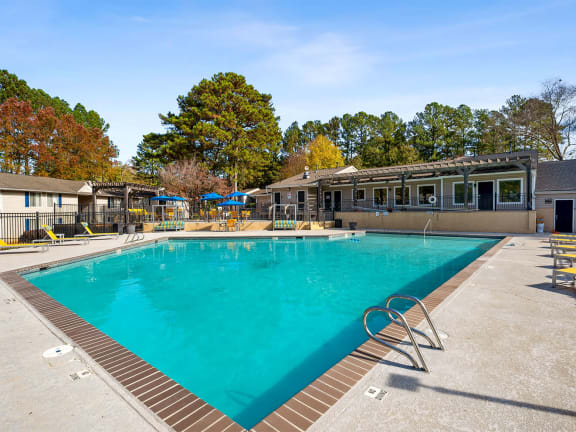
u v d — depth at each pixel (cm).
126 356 329
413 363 282
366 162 4875
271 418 216
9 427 212
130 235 1866
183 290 736
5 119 3253
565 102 2894
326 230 2069
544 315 418
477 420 208
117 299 669
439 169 1941
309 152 4659
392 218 2112
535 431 196
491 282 600
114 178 4209
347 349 434
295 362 398
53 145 3512
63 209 2562
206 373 373
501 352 311
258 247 1431
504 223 1722
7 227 2083
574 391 241
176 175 3034
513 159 1695
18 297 558
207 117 3284
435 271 920
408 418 212
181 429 210
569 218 1786
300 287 757
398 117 5634
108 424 216
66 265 999
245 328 511
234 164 3544
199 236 1681
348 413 219
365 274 888
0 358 324
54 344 361
